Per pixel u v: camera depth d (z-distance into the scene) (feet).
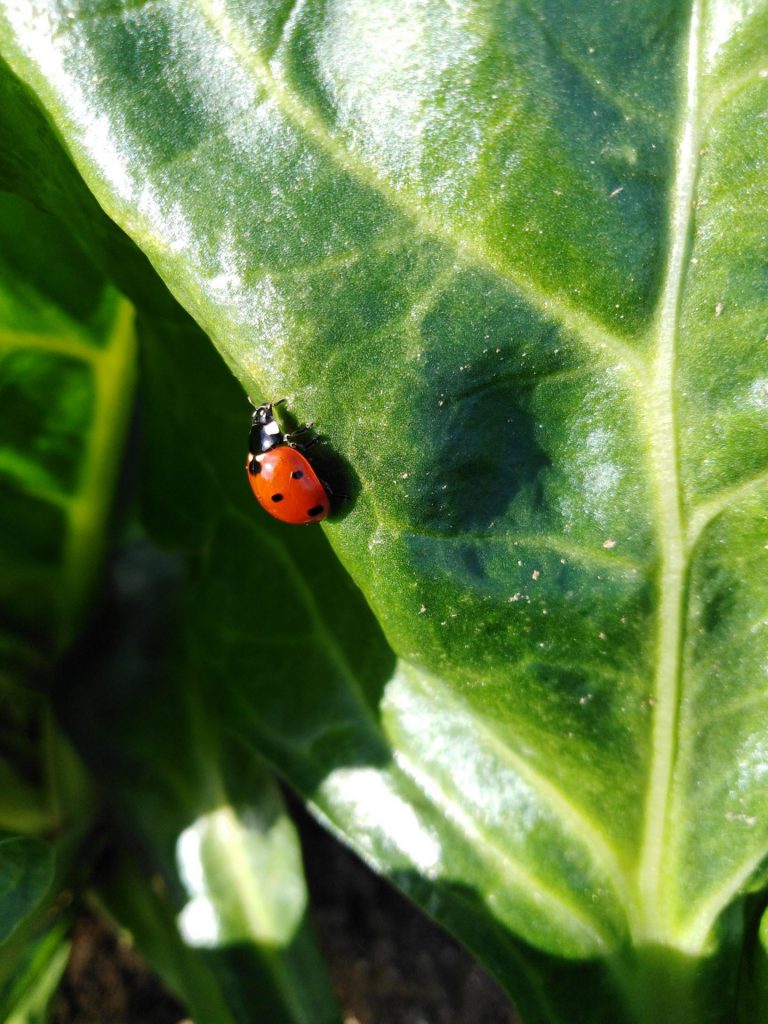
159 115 0.19
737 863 0.21
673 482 0.20
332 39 0.19
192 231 0.19
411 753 0.24
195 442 0.25
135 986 0.31
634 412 0.19
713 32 0.19
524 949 0.22
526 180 0.19
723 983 0.21
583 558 0.20
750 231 0.19
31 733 0.28
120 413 0.27
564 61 0.19
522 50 0.19
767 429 0.19
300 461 0.20
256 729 0.25
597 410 0.20
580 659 0.21
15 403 0.26
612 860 0.22
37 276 0.24
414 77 0.19
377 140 0.19
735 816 0.21
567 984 0.22
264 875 0.26
